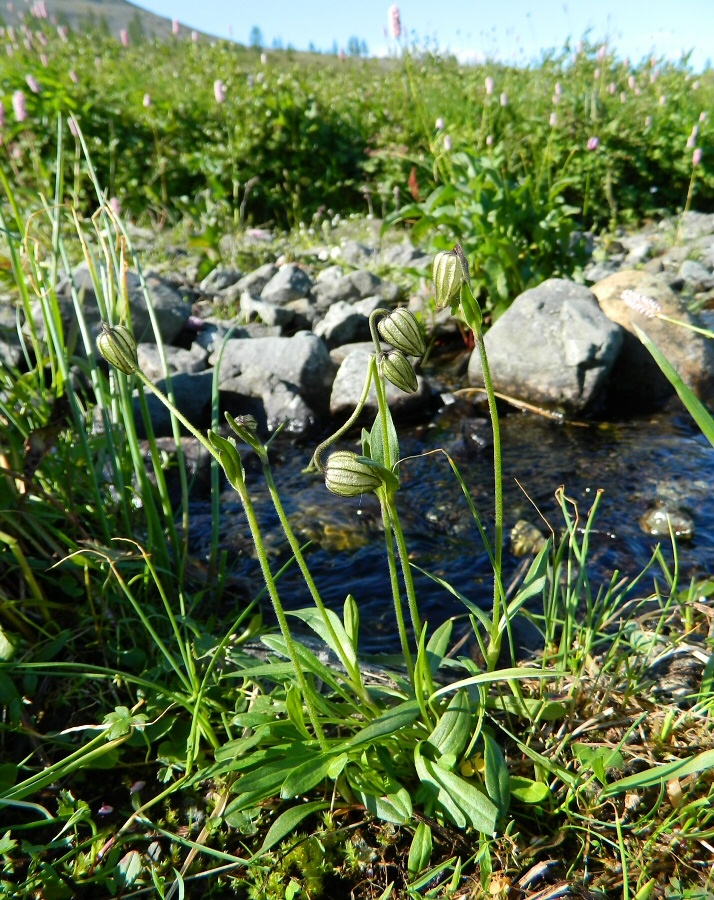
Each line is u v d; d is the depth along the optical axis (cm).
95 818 23
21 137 100
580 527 40
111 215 32
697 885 20
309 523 41
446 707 23
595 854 21
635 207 113
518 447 51
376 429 22
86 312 55
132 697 26
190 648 27
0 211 32
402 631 23
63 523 31
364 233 101
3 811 23
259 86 123
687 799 22
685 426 53
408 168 110
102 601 28
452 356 66
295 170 112
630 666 27
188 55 168
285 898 20
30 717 25
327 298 73
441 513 43
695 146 110
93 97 112
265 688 26
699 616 30
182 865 21
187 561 36
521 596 24
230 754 21
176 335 64
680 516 40
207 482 47
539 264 69
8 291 58
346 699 23
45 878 20
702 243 90
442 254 19
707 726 24
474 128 111
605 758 22
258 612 33
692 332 58
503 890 20
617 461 48
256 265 87
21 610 27
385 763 21
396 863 21
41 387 33
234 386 57
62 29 173
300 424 55
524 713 25
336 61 219
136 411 52
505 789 20
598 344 54
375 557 39
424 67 133
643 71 141
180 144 111
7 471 27
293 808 21
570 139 109
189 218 103
